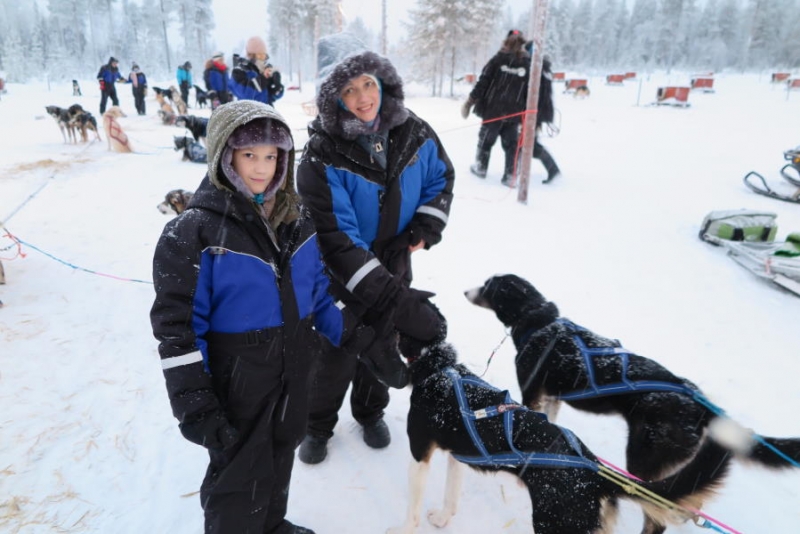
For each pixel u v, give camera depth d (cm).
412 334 210
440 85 3097
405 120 209
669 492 168
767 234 506
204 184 150
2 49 4941
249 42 804
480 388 196
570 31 6028
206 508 162
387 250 220
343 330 189
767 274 432
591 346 230
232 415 156
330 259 198
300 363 167
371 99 194
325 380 226
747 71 5525
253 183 150
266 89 822
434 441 196
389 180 208
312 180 195
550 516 165
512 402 189
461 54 3469
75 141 1083
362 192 204
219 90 1234
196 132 902
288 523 193
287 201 162
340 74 187
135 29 6288
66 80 4747
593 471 166
